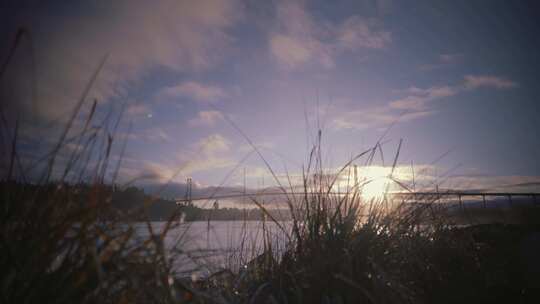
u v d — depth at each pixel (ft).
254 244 8.29
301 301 6.57
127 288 4.17
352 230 7.96
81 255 3.92
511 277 9.22
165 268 4.33
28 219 4.00
